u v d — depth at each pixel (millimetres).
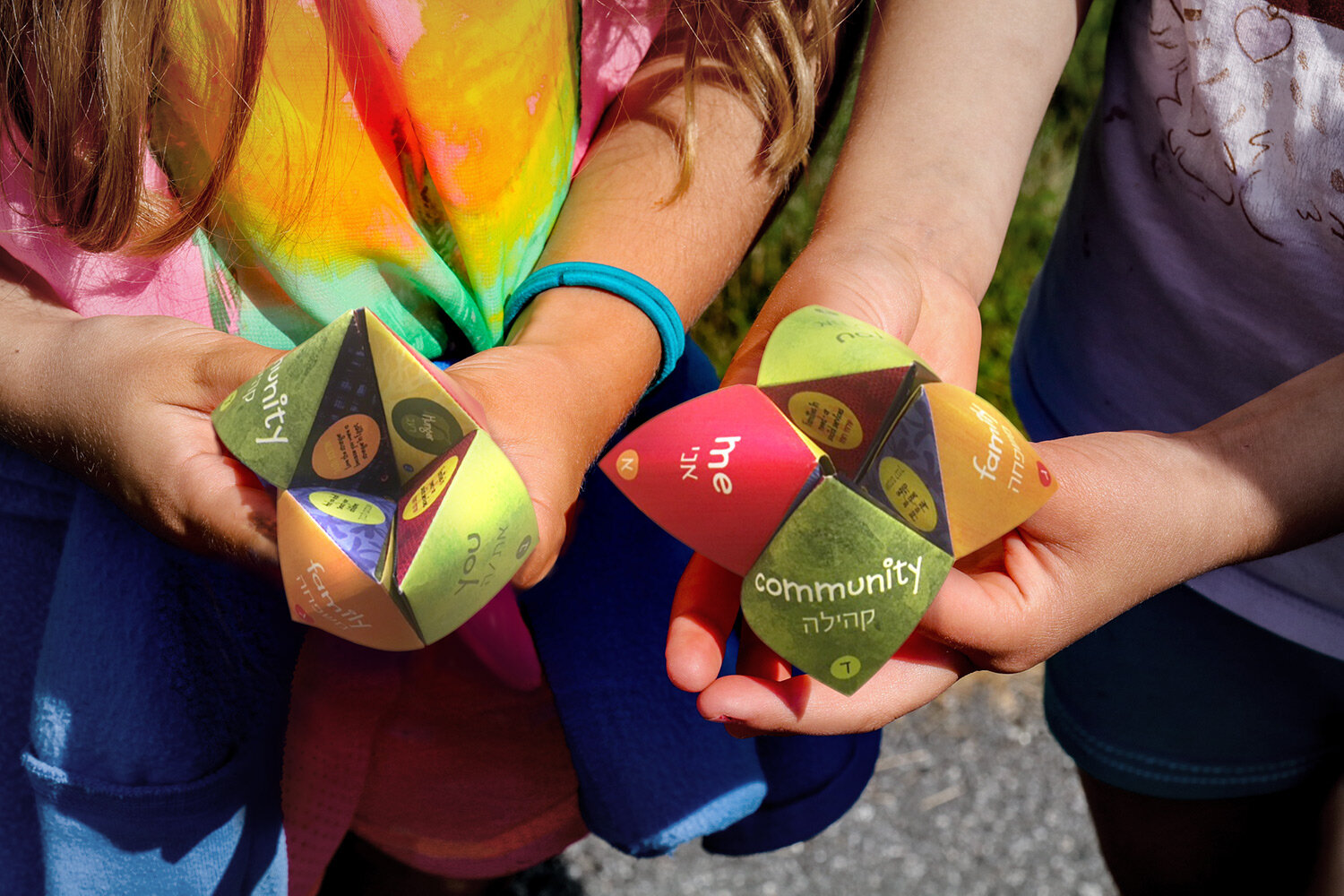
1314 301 791
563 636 783
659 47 794
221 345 652
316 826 811
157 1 638
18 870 785
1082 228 905
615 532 784
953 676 673
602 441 674
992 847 1368
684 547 804
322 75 674
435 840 855
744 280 1732
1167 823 1004
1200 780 958
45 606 746
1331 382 685
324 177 686
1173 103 808
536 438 626
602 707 779
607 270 703
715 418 614
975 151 760
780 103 754
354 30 674
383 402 601
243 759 731
